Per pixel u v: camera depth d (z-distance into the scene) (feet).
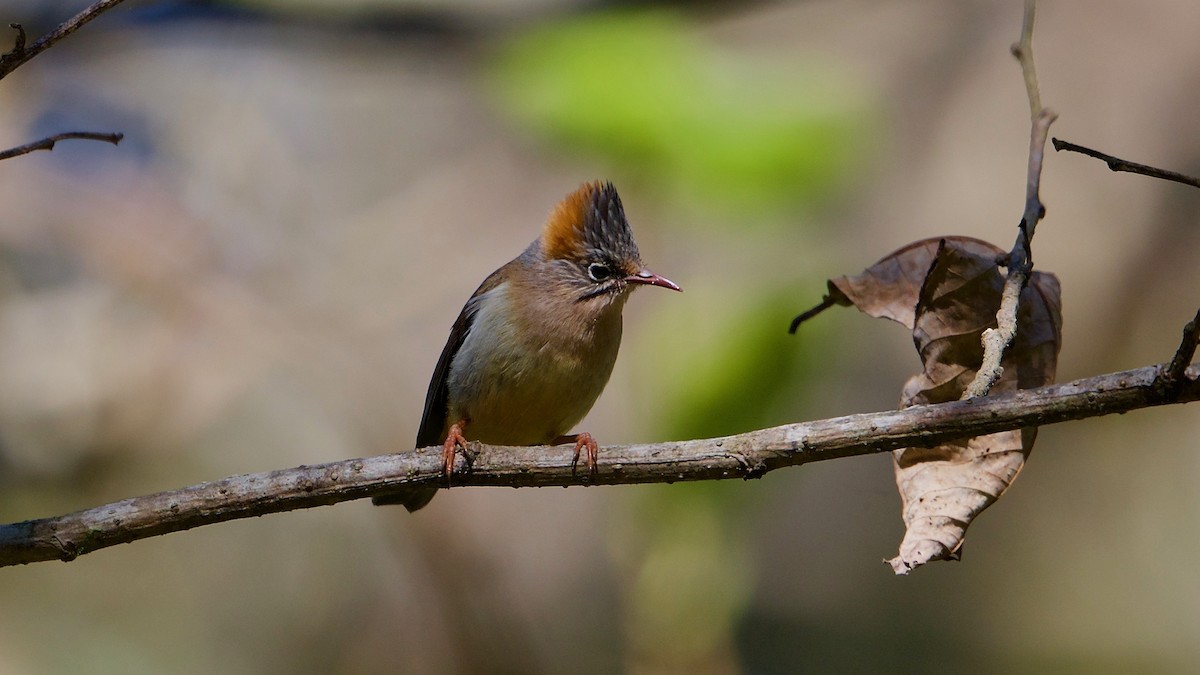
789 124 26.86
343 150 46.47
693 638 28.84
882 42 44.09
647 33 28.04
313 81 46.03
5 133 40.27
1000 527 46.11
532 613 42.06
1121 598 44.27
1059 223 42.06
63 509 38.37
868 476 45.78
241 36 37.63
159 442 38.83
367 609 43.88
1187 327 17.48
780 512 44.83
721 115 26.89
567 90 27.17
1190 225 41.37
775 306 28.22
